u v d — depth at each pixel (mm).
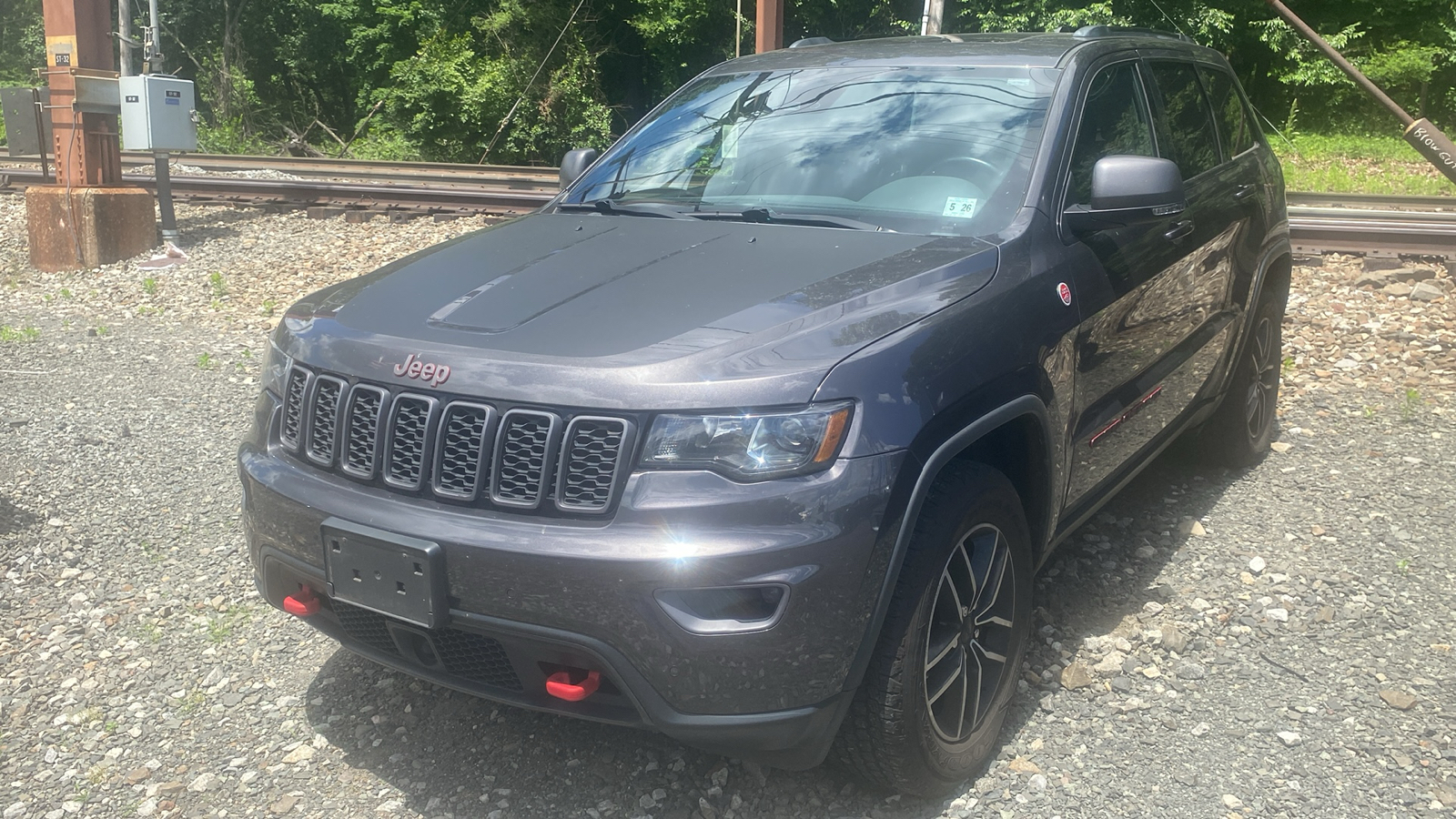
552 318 2779
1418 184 16797
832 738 2625
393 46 33219
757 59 4562
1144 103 4184
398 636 2764
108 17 10742
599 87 32406
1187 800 2914
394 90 30812
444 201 11305
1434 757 3057
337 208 11250
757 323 2656
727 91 4340
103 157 10750
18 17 35844
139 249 10609
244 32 36438
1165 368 3984
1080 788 2975
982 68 3928
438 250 3531
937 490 2744
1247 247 4637
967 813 2896
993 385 2840
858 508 2463
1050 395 3078
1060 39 4094
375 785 3061
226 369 7188
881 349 2613
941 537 2686
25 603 4102
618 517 2465
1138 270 3652
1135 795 2938
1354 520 4559
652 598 2424
